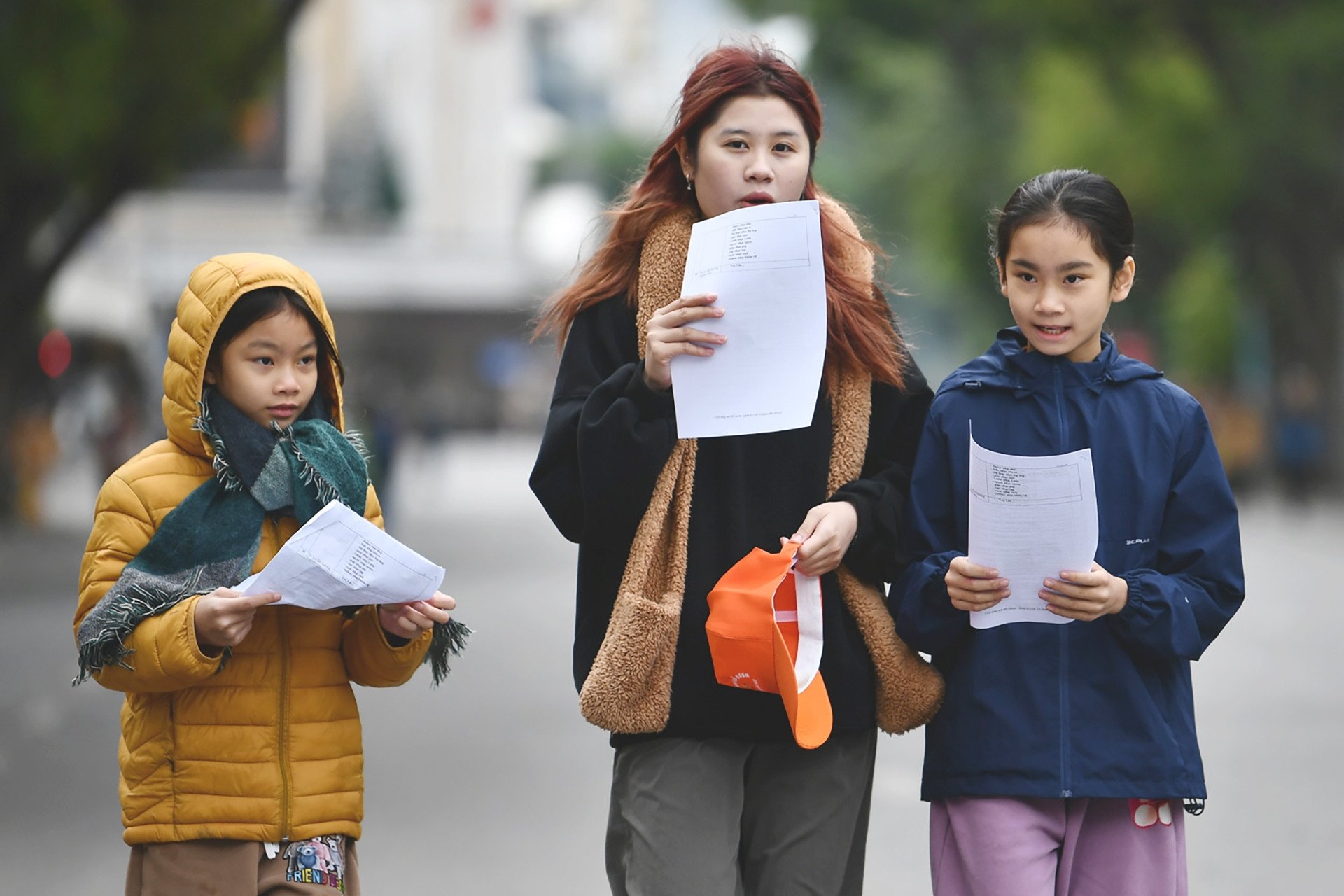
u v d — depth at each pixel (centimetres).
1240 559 1245
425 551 7450
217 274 1214
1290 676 3591
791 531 1252
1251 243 10612
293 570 1145
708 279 1198
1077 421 1250
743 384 1185
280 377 1222
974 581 1197
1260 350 12644
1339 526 8388
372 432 8706
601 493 1212
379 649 1233
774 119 1245
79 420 13712
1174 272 13475
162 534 1190
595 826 2414
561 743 3038
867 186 14188
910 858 2220
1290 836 2288
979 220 13612
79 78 5925
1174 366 14500
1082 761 1208
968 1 12056
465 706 3441
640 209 1281
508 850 2270
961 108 13025
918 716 1260
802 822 1250
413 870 2169
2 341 7625
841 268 1281
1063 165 10244
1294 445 9556
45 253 10075
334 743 1230
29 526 8594
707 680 1223
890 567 1255
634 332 1283
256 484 1204
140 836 1196
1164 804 1237
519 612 5050
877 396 1294
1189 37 9388
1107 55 9650
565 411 1259
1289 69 9175
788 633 1208
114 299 14100
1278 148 9556
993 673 1228
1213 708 3231
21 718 3406
